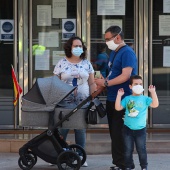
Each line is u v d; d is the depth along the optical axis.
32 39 17.34
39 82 12.48
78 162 12.30
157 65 17.58
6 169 13.28
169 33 17.53
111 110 12.52
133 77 11.89
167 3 17.52
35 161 12.75
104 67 17.41
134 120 11.94
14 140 15.07
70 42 13.00
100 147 14.88
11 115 17.36
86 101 12.20
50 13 17.39
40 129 17.16
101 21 17.42
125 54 12.19
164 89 17.61
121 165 12.42
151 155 14.87
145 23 17.39
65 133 13.34
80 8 17.36
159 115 17.59
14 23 17.17
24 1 17.19
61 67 13.10
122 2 17.44
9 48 17.27
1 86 17.31
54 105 12.27
